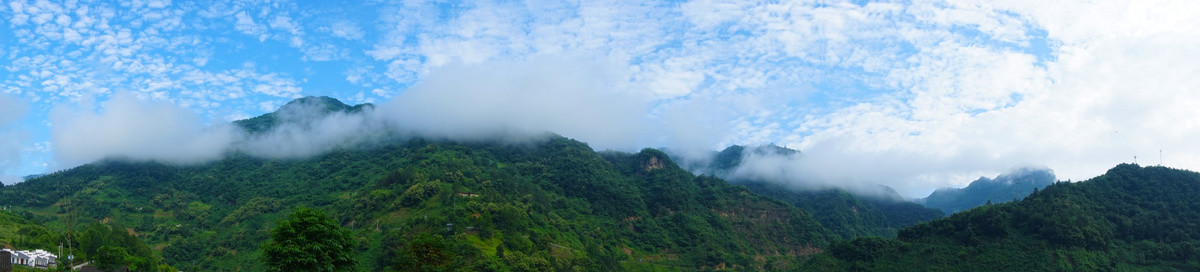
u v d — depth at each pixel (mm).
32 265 132875
